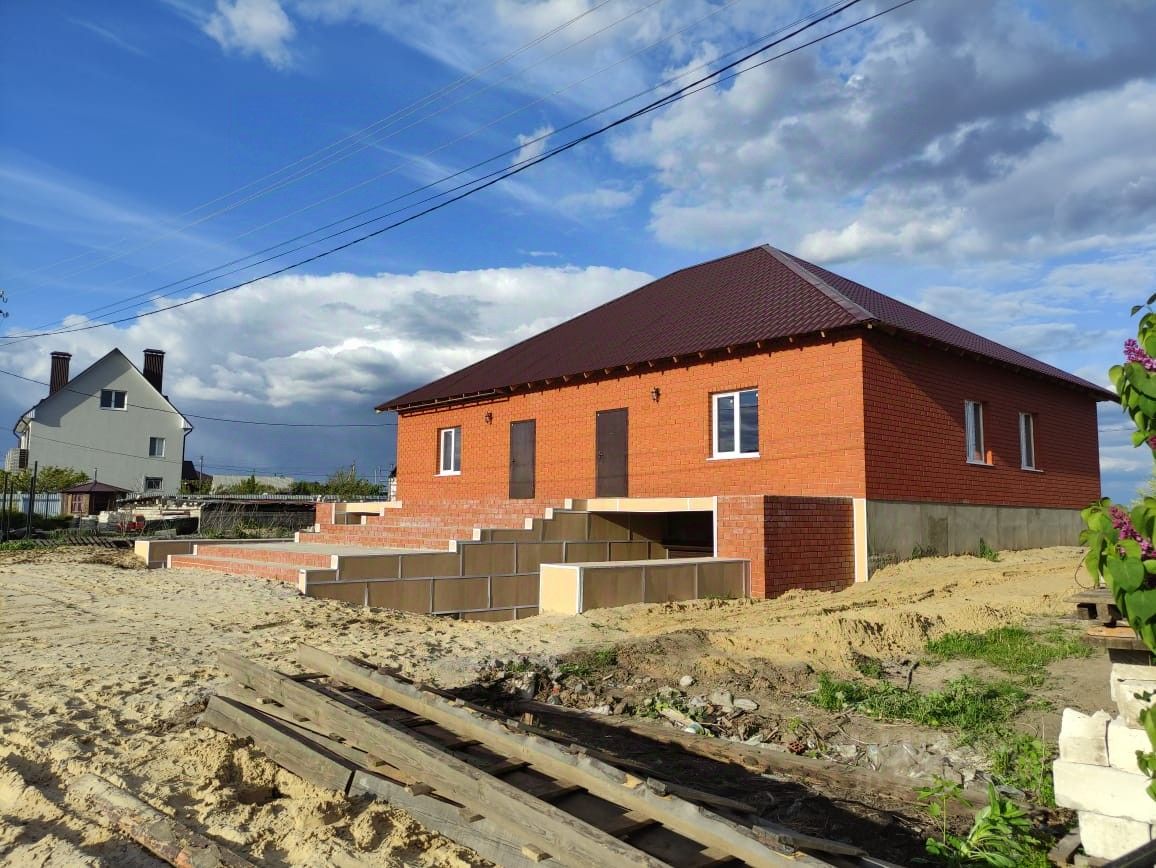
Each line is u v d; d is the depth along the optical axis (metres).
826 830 4.64
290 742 4.95
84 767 4.89
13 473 43.25
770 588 11.67
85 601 11.24
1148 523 2.79
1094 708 6.19
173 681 6.79
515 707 7.09
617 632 9.38
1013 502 16.23
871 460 12.83
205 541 17.44
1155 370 2.82
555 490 17.58
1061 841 4.07
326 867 3.78
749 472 14.16
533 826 3.69
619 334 18.27
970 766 5.46
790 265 17.50
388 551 13.65
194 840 3.89
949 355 14.75
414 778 4.38
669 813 3.68
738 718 6.67
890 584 11.91
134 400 47.50
